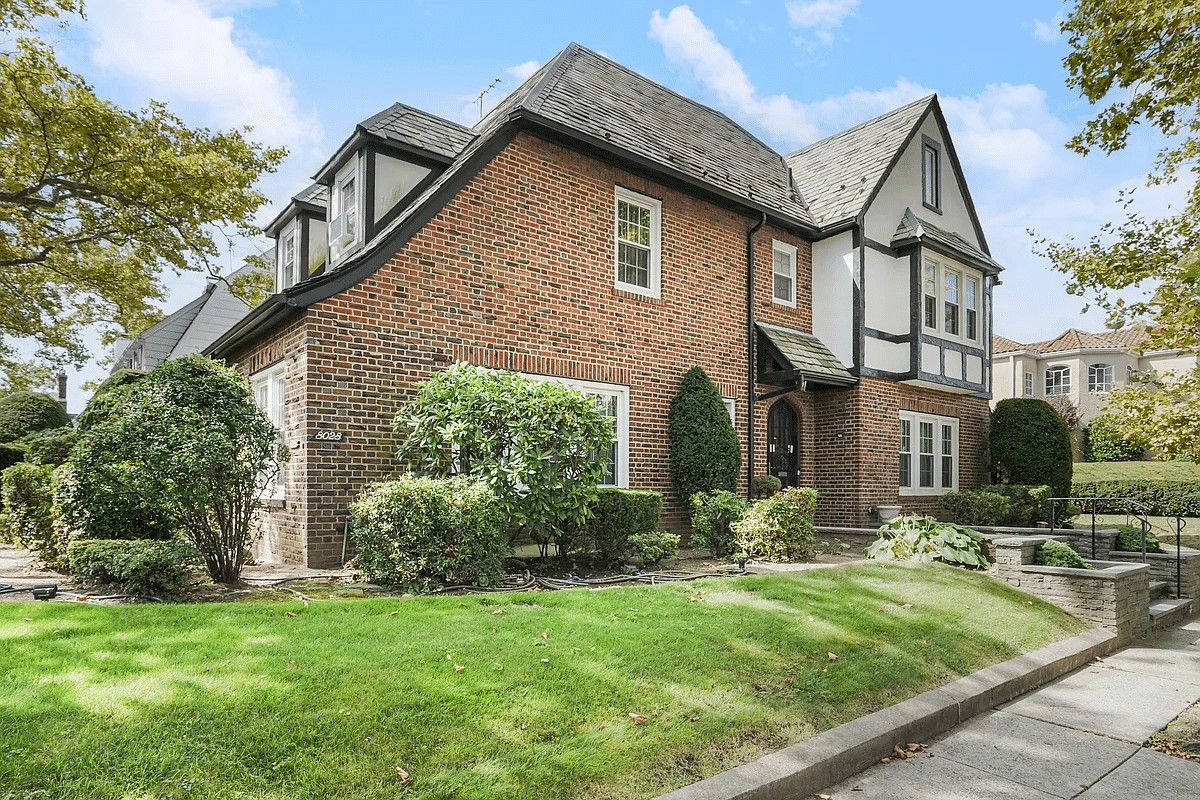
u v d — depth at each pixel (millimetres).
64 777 2586
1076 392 28594
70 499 6828
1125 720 4586
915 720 4137
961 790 3484
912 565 7938
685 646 4609
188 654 3889
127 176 12406
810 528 9766
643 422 11148
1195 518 17328
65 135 11984
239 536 6895
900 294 14547
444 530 6723
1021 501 14195
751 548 9492
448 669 3854
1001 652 5582
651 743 3322
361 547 6879
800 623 5379
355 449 8234
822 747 3604
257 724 3053
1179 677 5664
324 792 2656
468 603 5516
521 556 8805
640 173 11391
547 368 10000
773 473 13328
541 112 10133
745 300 12945
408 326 8727
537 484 7484
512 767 2949
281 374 9320
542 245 10078
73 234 15453
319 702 3307
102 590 6152
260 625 4598
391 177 10477
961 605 6500
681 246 11945
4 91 11492
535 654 4207
